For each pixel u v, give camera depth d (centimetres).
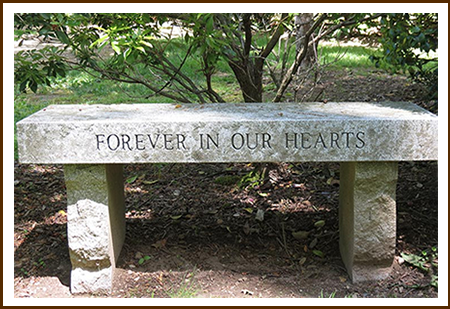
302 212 437
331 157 319
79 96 698
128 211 449
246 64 445
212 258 378
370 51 864
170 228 420
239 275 358
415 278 346
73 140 318
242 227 418
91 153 320
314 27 439
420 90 654
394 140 317
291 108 360
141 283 351
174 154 321
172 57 802
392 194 336
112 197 356
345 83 716
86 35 424
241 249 389
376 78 738
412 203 431
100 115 338
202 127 317
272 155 320
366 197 336
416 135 317
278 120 317
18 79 438
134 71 468
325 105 370
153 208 454
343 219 370
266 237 404
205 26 393
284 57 478
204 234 410
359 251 343
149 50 418
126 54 359
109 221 346
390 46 429
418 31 392
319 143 318
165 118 326
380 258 345
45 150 319
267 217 431
